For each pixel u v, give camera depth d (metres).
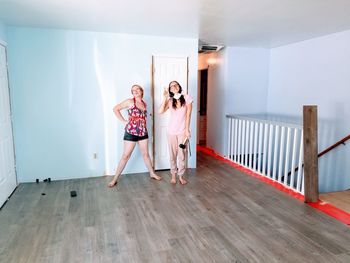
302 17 3.19
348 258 2.09
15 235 2.45
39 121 3.86
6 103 3.45
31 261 2.06
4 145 3.29
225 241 2.34
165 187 3.71
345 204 3.09
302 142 3.28
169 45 4.24
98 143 4.13
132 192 3.52
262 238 2.39
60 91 3.89
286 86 5.07
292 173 3.58
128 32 3.93
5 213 2.91
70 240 2.36
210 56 5.80
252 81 5.40
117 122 4.14
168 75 4.29
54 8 2.83
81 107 4.00
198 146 6.48
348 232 2.48
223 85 5.33
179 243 2.31
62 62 3.84
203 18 3.21
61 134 3.97
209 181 3.96
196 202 3.19
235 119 5.00
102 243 2.31
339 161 4.14
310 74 4.52
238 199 3.28
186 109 3.70
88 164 4.14
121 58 4.04
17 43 3.63
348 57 3.85
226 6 2.77
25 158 3.87
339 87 4.02
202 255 2.14
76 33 3.83
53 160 3.99
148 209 3.00
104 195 3.42
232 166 4.78
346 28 3.75
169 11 2.93
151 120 4.29
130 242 2.33
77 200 3.26
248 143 4.64
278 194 3.44
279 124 3.79
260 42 4.75
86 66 3.94
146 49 4.13
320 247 2.24
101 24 3.47
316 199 3.17
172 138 3.75
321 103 4.35
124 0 2.59
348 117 3.92
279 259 2.08
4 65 3.42
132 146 3.73
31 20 3.29
